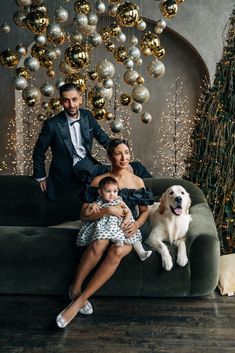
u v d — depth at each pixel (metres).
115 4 4.16
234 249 4.15
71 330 2.91
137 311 3.13
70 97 3.77
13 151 6.52
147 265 3.21
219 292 3.40
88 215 3.15
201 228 3.32
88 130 3.98
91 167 3.80
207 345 2.74
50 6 6.04
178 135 6.74
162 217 3.29
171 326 2.95
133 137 6.79
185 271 3.21
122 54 4.26
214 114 4.02
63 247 3.27
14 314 3.09
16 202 4.14
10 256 3.27
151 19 6.13
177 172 6.80
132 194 3.27
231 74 3.88
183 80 6.58
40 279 3.28
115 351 2.69
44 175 4.04
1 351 2.69
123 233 3.08
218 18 6.11
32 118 6.63
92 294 3.23
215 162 4.02
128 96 4.53
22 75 4.20
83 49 3.95
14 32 6.19
